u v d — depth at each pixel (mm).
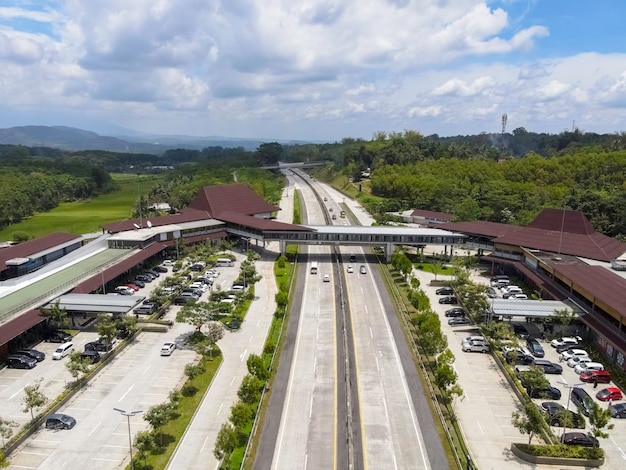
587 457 48875
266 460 49250
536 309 78875
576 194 164875
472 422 56344
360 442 52375
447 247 140625
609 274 83375
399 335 79500
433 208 188000
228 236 142000
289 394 61531
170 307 91062
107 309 77312
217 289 98000
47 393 60938
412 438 53188
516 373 66125
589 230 111562
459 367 69438
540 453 49375
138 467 47719
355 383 64500
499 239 114562
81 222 189000
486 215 162375
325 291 100875
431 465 48875
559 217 117375
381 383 64625
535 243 108500
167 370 67438
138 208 189375
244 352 73125
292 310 90062
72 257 104562
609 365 67062
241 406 51969
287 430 54219
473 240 121125
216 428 54531
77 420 55750
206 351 67938
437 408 58312
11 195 197375
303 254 130875
